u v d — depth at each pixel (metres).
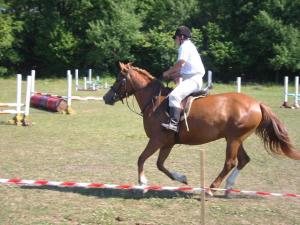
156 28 57.34
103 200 8.65
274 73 56.06
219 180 9.01
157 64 56.47
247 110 8.83
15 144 14.20
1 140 14.85
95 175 10.53
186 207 8.34
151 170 11.12
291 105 27.58
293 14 53.12
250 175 10.93
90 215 7.75
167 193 9.23
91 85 40.41
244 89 42.72
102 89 40.50
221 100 8.95
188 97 8.98
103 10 56.31
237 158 9.35
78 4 56.44
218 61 55.03
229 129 8.87
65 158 12.33
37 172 10.74
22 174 10.52
